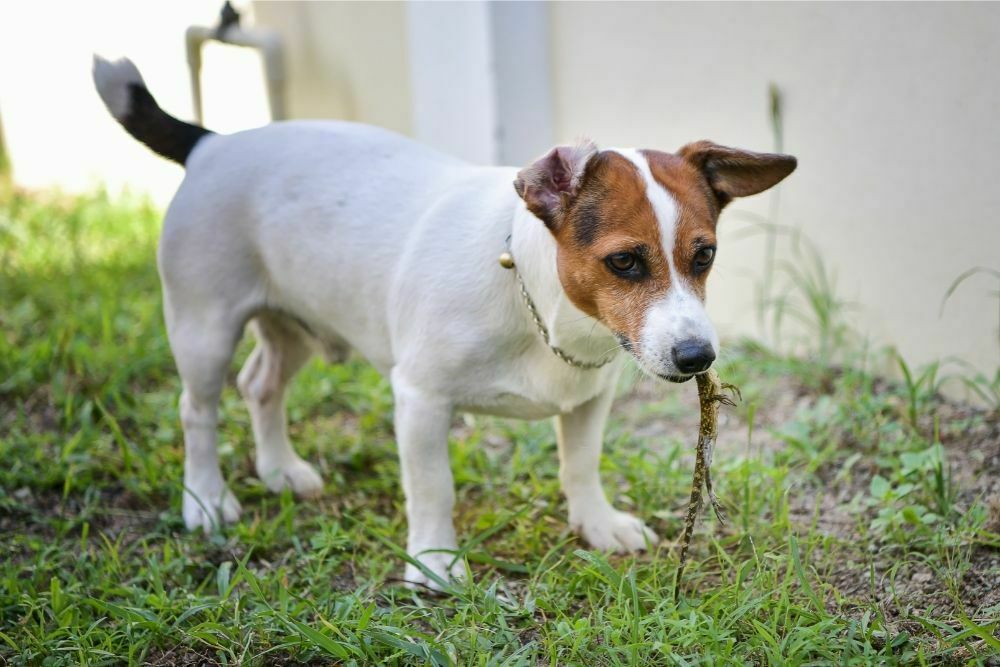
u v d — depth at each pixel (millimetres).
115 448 1300
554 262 977
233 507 1183
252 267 1149
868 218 1319
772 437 1261
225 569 1046
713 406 972
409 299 1048
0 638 991
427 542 1069
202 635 976
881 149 1292
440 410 1048
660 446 1276
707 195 971
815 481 1170
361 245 1085
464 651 951
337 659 962
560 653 948
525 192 945
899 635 934
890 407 1259
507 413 1074
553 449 1279
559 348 1007
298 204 1109
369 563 1086
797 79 1341
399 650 948
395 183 1094
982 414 1230
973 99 1209
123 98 1165
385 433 1344
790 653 913
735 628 953
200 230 1133
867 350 1348
